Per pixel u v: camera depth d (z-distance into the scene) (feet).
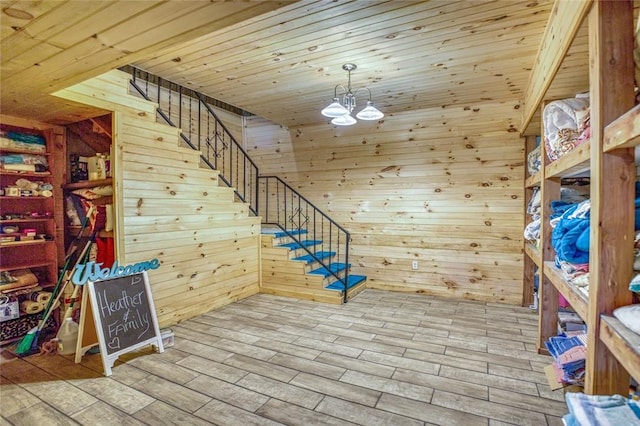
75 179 11.64
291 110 15.58
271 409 6.91
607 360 4.42
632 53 4.21
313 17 7.88
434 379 8.10
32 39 5.63
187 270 12.23
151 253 10.87
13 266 10.49
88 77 7.32
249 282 15.38
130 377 8.19
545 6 7.41
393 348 9.86
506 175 14.30
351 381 8.01
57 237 11.46
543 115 8.53
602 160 4.32
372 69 10.94
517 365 8.80
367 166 16.89
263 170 19.44
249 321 12.11
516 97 13.75
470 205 14.94
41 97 8.54
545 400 7.20
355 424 6.44
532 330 11.30
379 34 8.70
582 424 3.61
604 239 4.33
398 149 16.19
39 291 11.09
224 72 11.27
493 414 6.73
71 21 5.08
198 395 7.41
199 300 12.77
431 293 15.74
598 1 4.34
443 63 10.46
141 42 5.78
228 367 8.70
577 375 7.23
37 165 10.98
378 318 12.48
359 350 9.73
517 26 8.24
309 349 9.79
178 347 9.91
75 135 11.79
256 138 19.56
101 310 8.67
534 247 12.09
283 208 18.97
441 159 15.37
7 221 10.10
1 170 10.06
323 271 15.43
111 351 8.53
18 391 7.57
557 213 8.67
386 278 16.65
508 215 14.33
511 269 14.34
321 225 18.04
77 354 8.85
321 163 17.95
